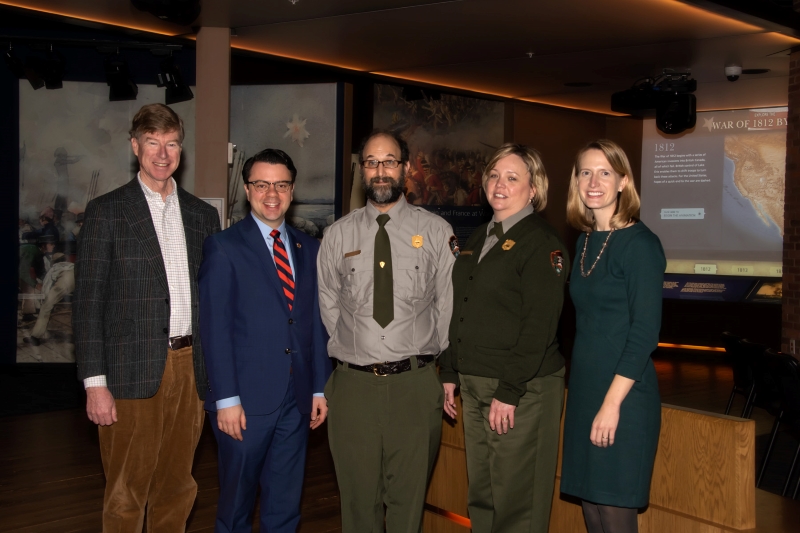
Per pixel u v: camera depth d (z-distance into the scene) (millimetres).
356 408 2543
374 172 2555
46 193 7254
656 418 2256
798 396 3898
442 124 8711
